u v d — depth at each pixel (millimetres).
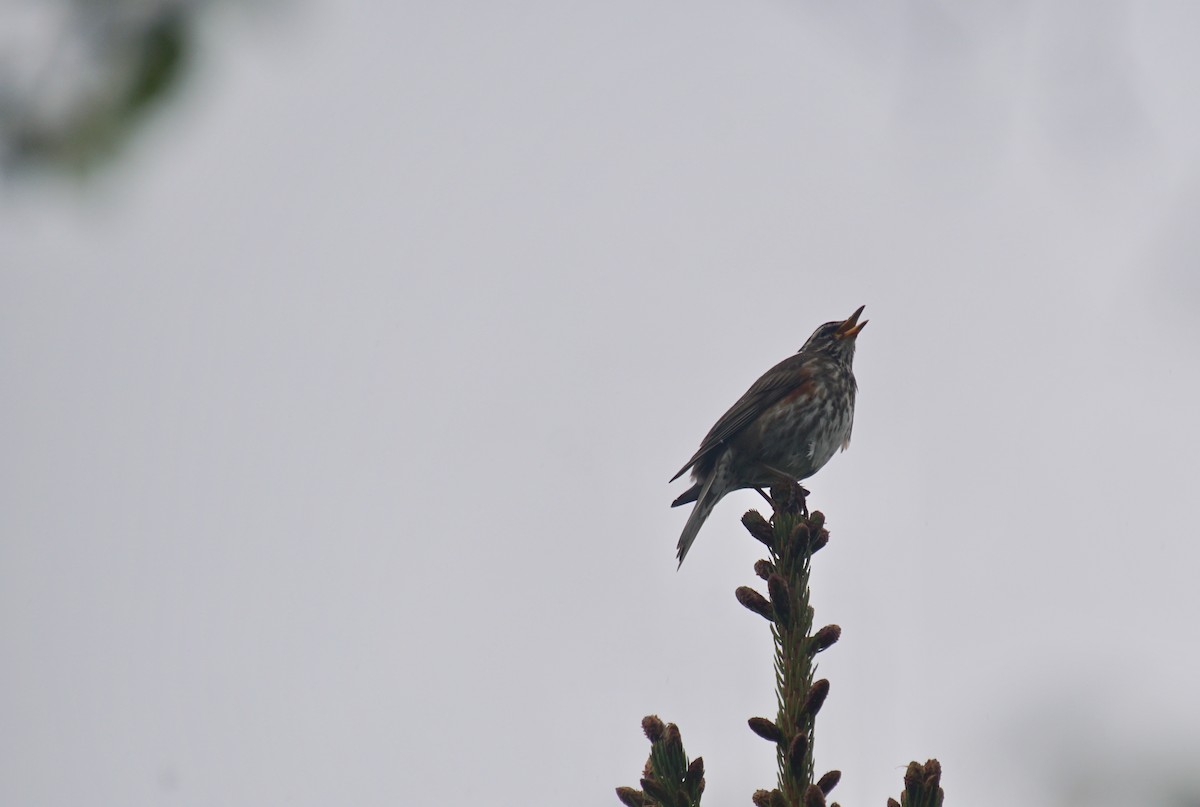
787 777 9250
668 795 9141
